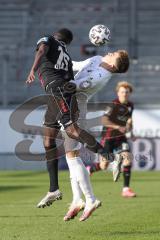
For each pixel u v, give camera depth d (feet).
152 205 79.30
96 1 228.43
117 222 62.49
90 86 58.49
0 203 83.05
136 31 214.48
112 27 217.36
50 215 68.69
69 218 57.67
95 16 223.10
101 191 102.06
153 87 198.70
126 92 92.63
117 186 113.39
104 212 71.20
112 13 223.10
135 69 200.34
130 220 63.98
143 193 98.63
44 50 55.77
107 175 149.69
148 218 65.51
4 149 172.45
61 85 56.80
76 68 60.54
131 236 52.90
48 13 225.35
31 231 56.34
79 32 217.56
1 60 202.08
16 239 51.26
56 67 57.26
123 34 214.90
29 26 220.84
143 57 206.49
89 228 58.29
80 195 57.82
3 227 59.26
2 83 196.44
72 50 208.64
